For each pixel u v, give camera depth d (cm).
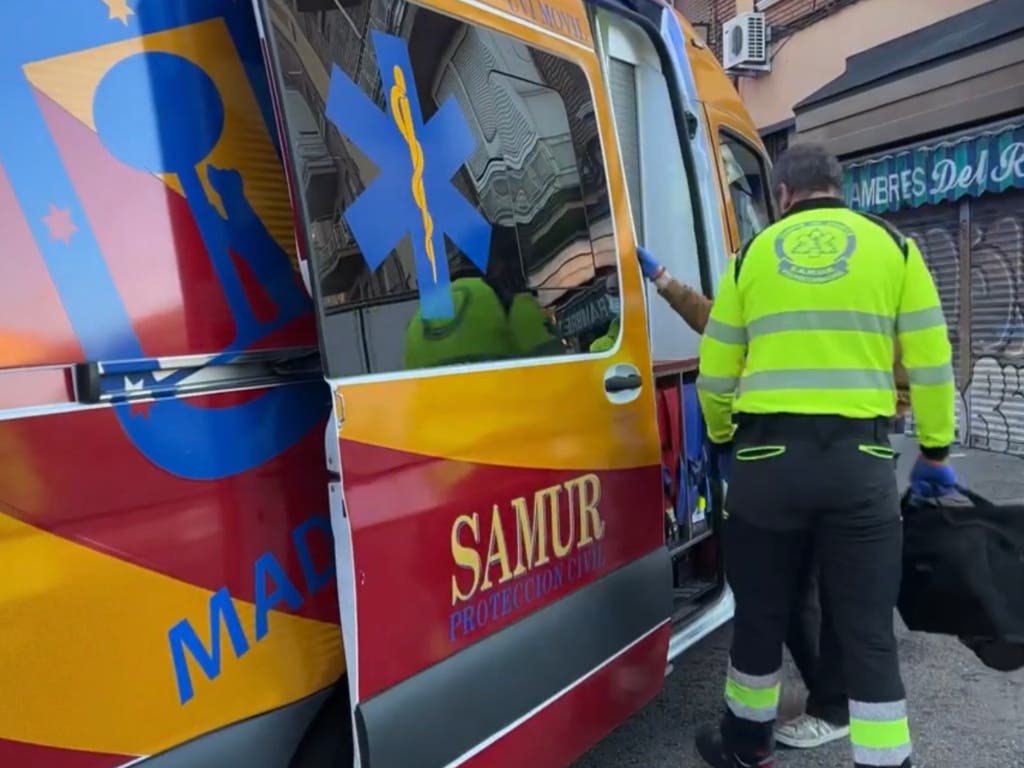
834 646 312
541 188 253
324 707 192
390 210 199
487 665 212
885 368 254
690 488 360
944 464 269
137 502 157
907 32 888
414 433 196
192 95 173
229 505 172
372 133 196
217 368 171
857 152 921
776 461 254
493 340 226
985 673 391
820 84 1009
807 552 272
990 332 800
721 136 419
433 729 196
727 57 1097
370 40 199
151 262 162
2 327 142
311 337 189
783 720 345
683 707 364
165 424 162
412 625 193
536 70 257
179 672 163
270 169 185
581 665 247
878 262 252
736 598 272
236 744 171
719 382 274
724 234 398
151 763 158
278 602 181
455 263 217
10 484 140
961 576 270
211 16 178
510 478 224
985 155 774
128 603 155
